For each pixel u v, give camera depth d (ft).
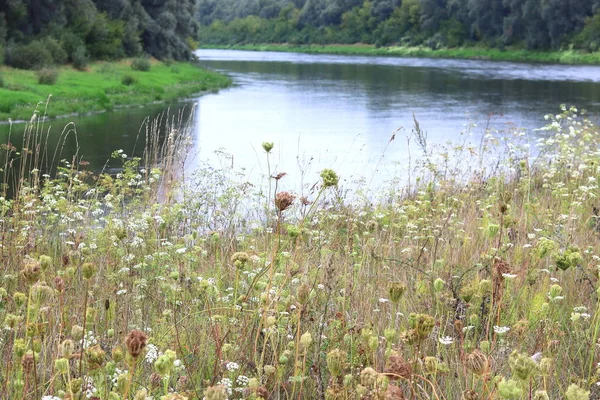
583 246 18.76
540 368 8.29
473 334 12.51
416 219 24.06
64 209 21.98
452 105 110.11
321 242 17.11
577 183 28.32
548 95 125.80
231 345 11.10
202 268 16.47
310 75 193.26
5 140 68.08
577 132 33.32
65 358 7.66
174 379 10.28
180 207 20.80
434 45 336.70
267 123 87.15
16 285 14.55
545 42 278.26
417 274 15.70
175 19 203.41
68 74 125.90
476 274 15.20
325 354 11.03
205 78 162.40
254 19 495.41
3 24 130.62
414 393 9.83
